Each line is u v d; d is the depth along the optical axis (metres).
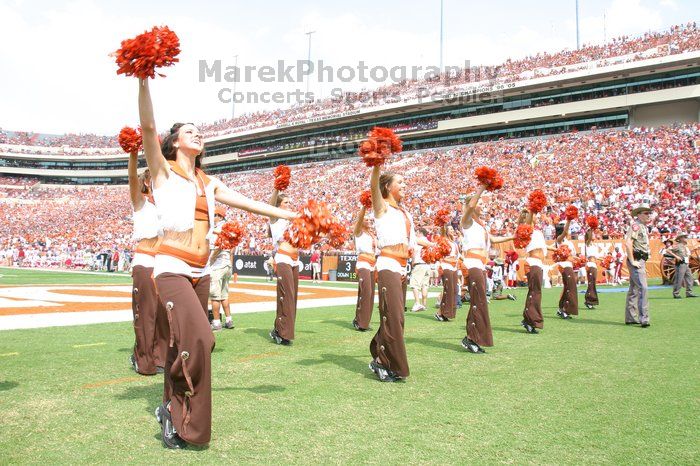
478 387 4.79
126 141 4.95
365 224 8.84
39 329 8.21
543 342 7.32
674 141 33.75
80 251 42.00
